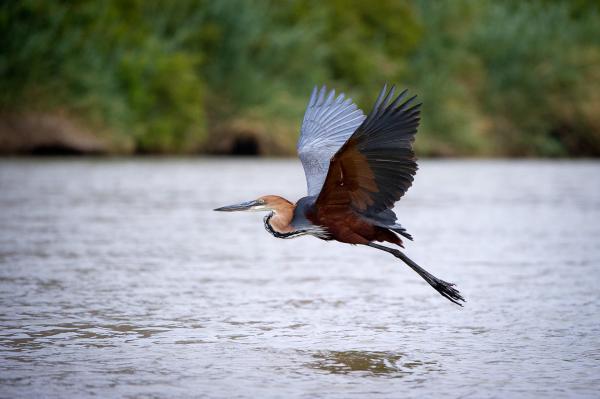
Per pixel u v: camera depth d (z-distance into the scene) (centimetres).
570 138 5509
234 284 1066
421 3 5500
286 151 4359
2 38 3803
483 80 5469
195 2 4597
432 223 1673
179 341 801
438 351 779
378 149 675
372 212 711
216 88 4594
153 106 4275
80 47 4000
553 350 784
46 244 1328
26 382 676
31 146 3809
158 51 4262
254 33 4581
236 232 1535
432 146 5081
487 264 1223
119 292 1004
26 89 3847
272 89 4581
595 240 1457
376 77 4997
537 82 5434
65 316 887
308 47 4709
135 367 719
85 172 2794
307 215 722
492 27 5456
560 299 995
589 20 5744
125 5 4303
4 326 843
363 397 651
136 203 1900
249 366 726
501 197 2236
